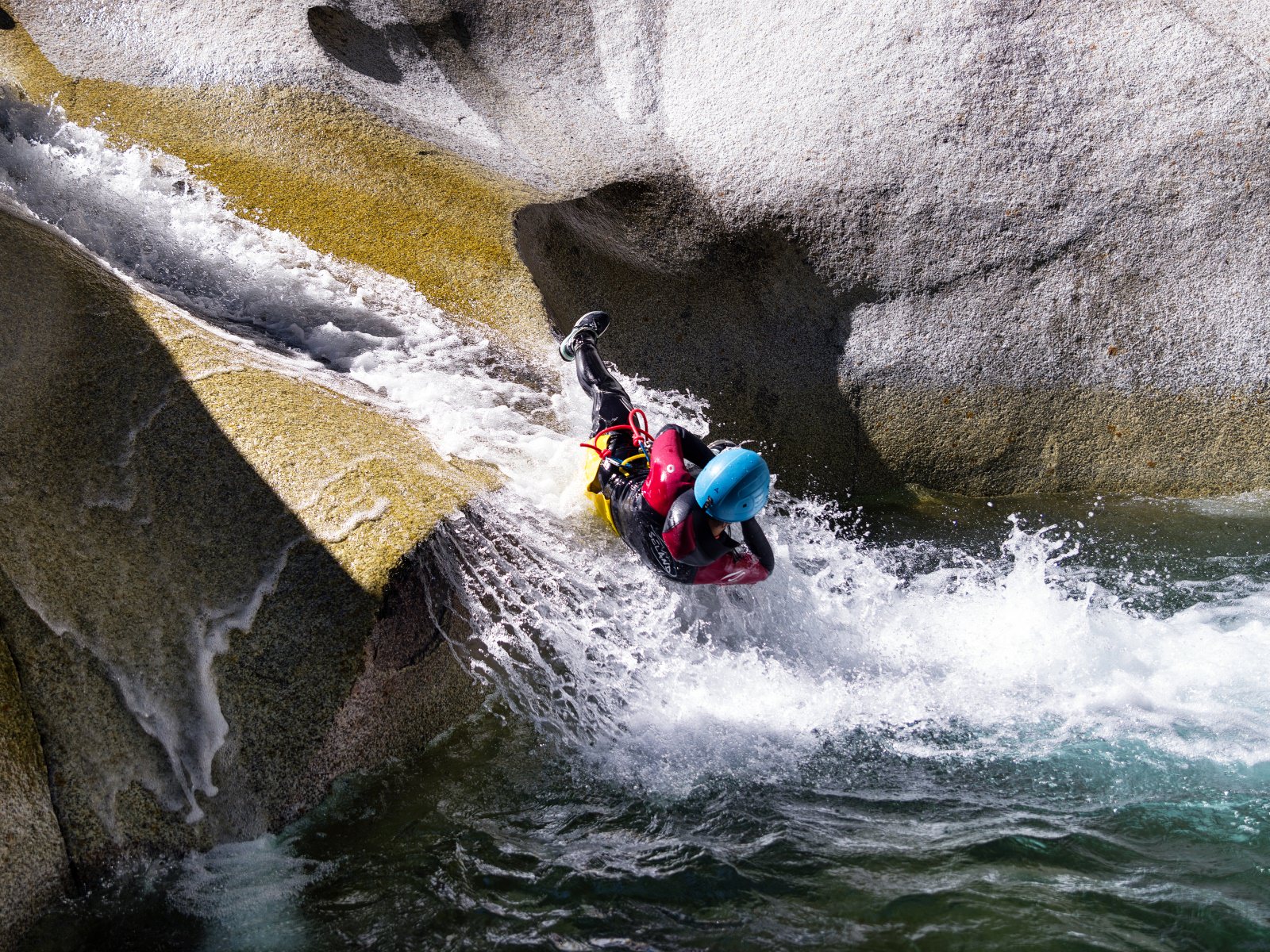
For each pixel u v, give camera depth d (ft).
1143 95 23.54
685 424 21.59
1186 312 23.07
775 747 14.12
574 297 23.57
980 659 16.19
